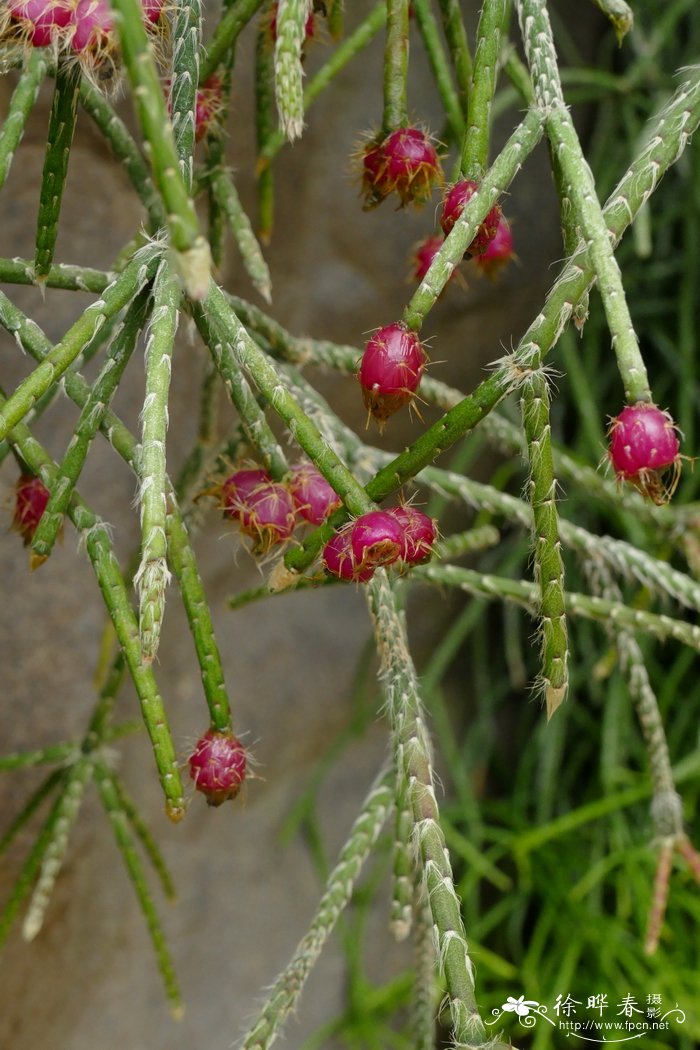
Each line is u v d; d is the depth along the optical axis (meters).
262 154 0.44
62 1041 0.67
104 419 0.36
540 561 0.33
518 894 0.83
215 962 0.74
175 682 0.70
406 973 0.80
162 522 0.33
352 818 0.81
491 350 0.79
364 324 0.74
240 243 0.42
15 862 0.62
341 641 0.79
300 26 0.32
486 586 0.42
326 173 0.70
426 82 0.69
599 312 0.82
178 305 0.34
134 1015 0.70
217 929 0.74
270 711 0.77
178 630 0.70
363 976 0.80
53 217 0.36
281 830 0.78
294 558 0.34
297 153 0.68
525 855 0.80
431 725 0.83
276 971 0.76
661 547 0.59
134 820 0.46
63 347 0.34
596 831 0.82
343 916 0.80
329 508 0.36
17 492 0.39
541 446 0.33
